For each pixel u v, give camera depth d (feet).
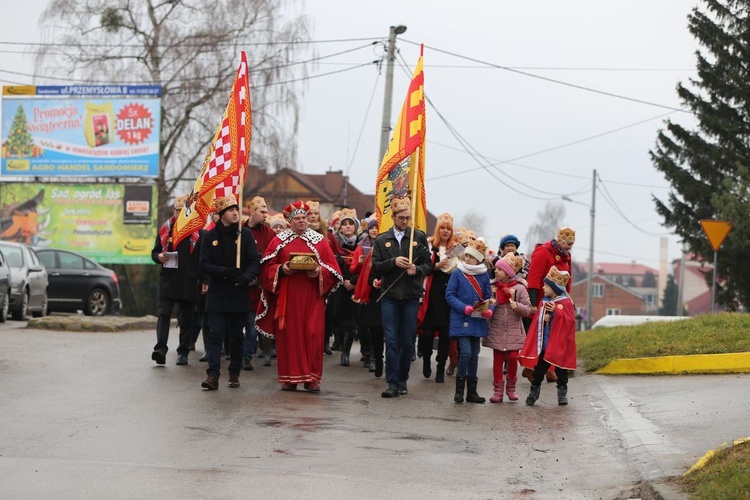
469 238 49.24
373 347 48.29
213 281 41.09
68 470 26.21
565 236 45.37
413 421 35.65
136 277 146.41
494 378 41.98
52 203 136.26
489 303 41.83
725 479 24.06
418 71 47.98
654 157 138.10
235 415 35.06
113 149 135.33
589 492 26.25
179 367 47.67
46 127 136.26
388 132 98.43
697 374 44.98
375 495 25.00
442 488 26.12
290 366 41.27
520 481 27.35
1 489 24.13
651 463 28.19
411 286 41.57
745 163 132.77
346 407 38.01
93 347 55.06
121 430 31.73
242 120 46.96
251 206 48.52
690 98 137.28
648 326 55.11
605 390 43.24
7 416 33.37
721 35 135.03
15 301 77.87
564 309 40.45
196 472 26.53
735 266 127.95
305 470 27.27
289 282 41.50
